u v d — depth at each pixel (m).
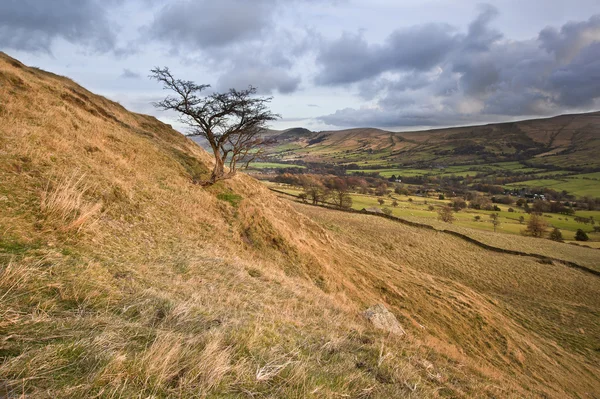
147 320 4.86
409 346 9.41
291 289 11.50
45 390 2.64
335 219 58.41
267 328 5.88
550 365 21.58
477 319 23.59
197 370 3.56
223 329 5.09
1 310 3.62
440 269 43.97
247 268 11.89
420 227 63.00
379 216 67.31
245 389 3.60
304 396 3.75
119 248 8.45
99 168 12.26
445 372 8.18
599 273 49.88
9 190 7.69
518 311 33.28
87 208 8.92
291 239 19.77
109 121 21.77
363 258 30.23
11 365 2.74
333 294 16.00
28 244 6.17
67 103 17.95
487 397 7.48
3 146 9.38
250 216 18.53
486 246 57.06
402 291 23.66
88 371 3.06
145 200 13.07
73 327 3.88
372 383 5.00
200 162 24.48
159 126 32.62
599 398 19.47
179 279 7.94
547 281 44.94
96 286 5.44
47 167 9.76
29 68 22.67
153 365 3.28
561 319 33.12
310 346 5.89
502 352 20.45
